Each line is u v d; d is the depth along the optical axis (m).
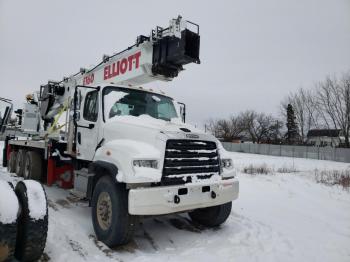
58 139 7.11
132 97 5.84
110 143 4.77
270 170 17.20
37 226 3.40
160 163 4.25
